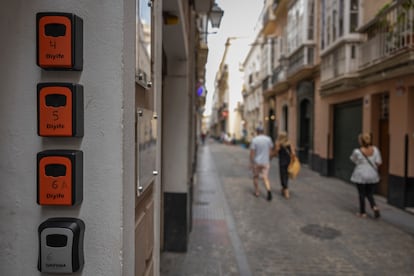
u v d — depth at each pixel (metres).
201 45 9.88
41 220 1.18
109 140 1.17
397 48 7.60
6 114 1.17
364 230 6.25
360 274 4.37
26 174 1.17
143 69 1.57
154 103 1.96
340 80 10.64
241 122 42.91
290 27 17.39
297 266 4.60
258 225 6.52
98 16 1.16
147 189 1.78
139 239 1.56
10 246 1.18
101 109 1.17
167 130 4.85
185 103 4.83
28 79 1.17
